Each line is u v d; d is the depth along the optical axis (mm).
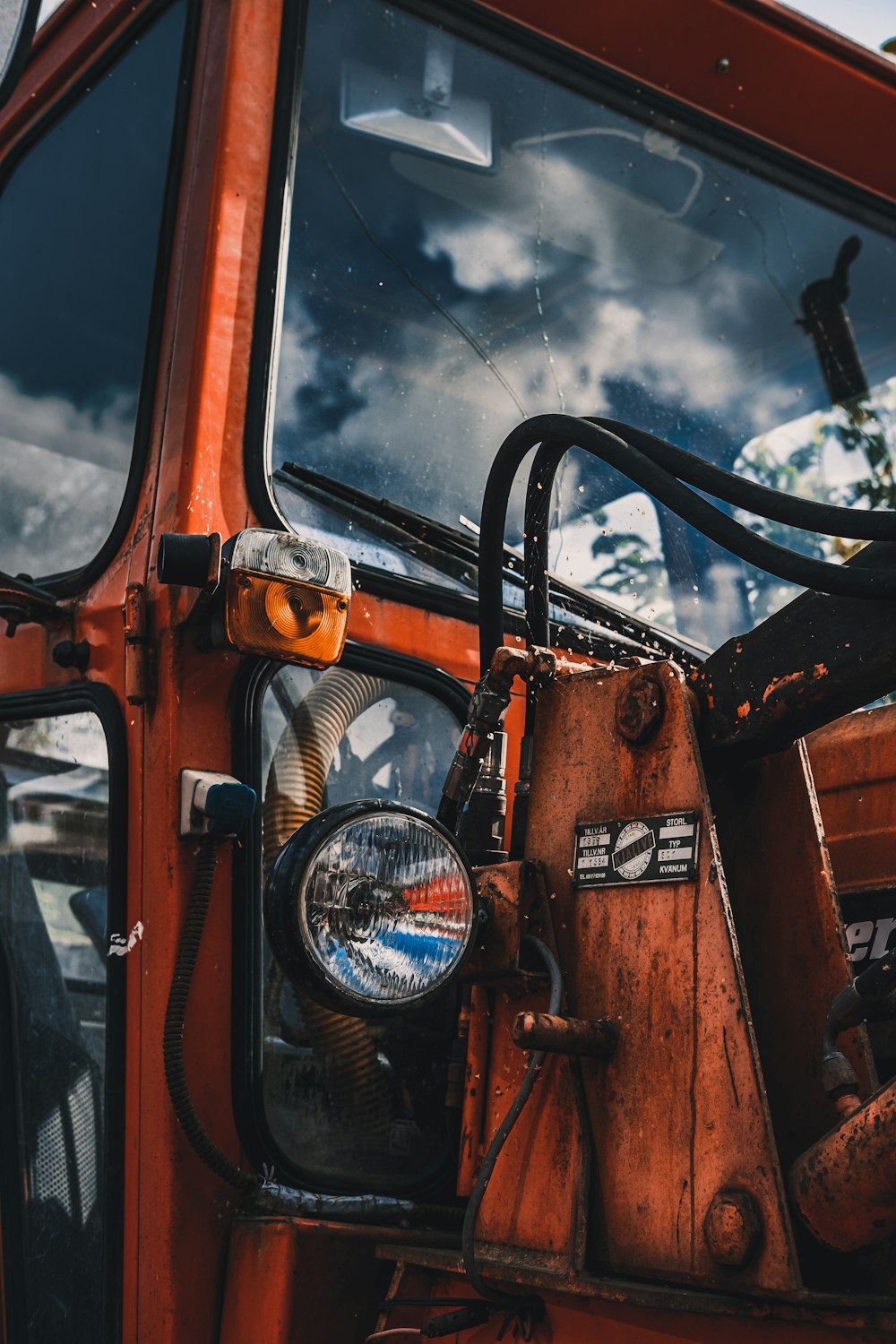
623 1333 1245
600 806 1416
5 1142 1860
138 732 1618
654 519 2094
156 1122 1502
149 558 1669
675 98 2387
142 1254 1494
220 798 1500
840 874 1654
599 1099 1323
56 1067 1776
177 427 1728
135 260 1982
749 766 1415
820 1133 1295
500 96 2188
